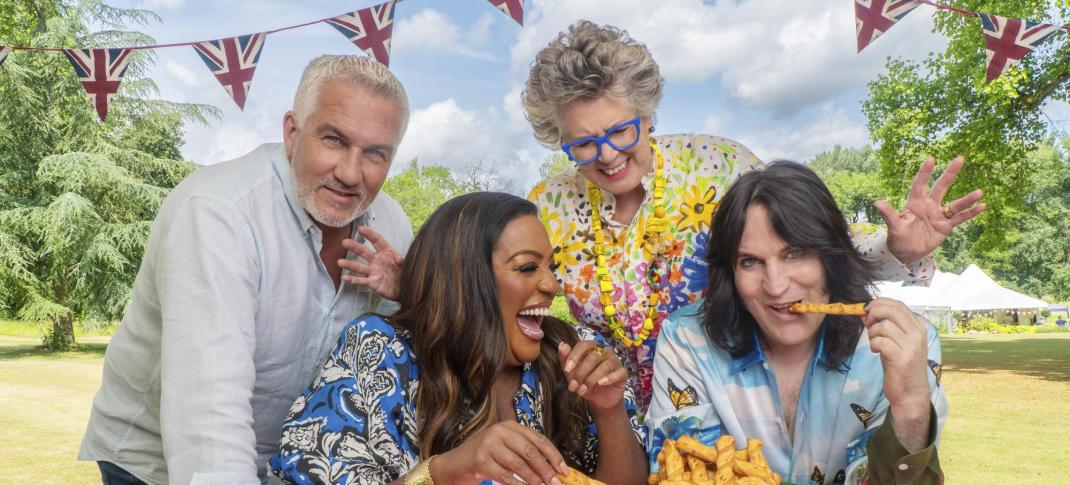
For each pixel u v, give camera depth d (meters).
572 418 2.01
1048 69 17.41
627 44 2.25
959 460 7.37
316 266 2.21
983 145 18.39
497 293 1.84
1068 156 48.94
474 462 1.50
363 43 3.06
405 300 1.93
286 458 1.76
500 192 1.94
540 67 2.29
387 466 1.78
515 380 2.00
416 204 39.19
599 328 2.73
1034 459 7.39
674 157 2.57
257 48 3.04
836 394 1.91
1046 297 56.94
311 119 2.00
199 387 1.79
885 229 2.17
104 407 2.34
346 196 2.05
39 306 23.45
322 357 2.29
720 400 2.00
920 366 1.56
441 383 1.83
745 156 2.57
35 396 12.50
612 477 1.89
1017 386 13.62
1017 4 16.03
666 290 2.57
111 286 24.02
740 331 1.94
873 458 1.64
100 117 3.15
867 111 20.88
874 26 3.16
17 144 25.16
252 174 2.10
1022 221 52.84
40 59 25.19
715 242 1.87
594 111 2.25
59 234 23.48
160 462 2.29
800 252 1.76
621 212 2.62
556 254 2.70
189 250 1.92
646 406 2.71
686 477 1.73
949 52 18.64
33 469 7.16
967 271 36.19
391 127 2.04
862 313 1.65
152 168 26.78
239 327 1.90
